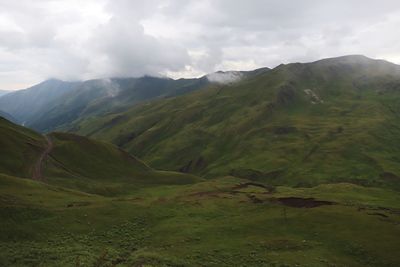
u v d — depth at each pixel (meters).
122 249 63.44
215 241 69.56
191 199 103.06
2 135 153.00
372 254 63.34
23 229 67.25
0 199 77.75
